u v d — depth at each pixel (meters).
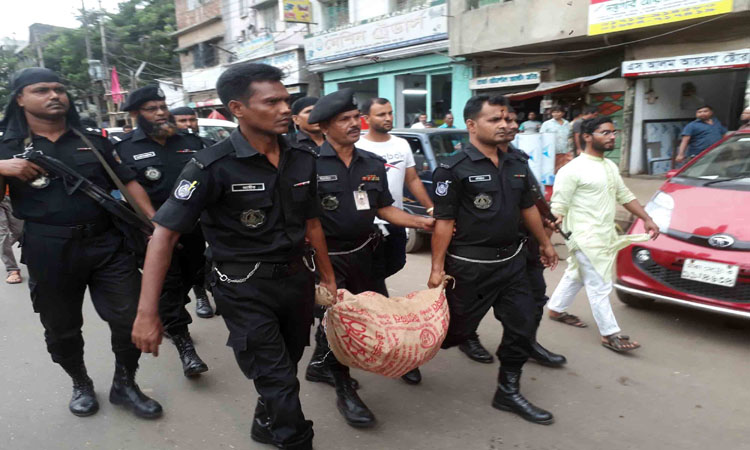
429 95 14.38
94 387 3.21
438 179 2.62
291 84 17.84
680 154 7.20
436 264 2.69
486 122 2.52
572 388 3.09
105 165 2.59
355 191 2.80
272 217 2.04
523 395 3.02
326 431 2.71
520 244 2.74
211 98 22.42
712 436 2.59
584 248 3.47
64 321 2.69
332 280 2.43
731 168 4.20
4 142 2.44
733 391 3.02
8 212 5.43
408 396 3.05
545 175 6.91
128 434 2.72
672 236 3.77
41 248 2.50
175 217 1.94
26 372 3.44
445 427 2.72
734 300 3.42
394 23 14.07
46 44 29.25
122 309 2.63
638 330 3.89
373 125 3.46
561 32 10.38
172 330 3.31
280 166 2.03
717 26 8.83
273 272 2.08
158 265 1.96
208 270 3.20
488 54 12.34
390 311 2.44
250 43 19.64
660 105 10.49
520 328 2.68
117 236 2.67
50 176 2.45
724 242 3.48
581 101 11.27
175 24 27.42
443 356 3.59
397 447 2.56
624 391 3.05
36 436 2.71
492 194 2.56
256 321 2.10
